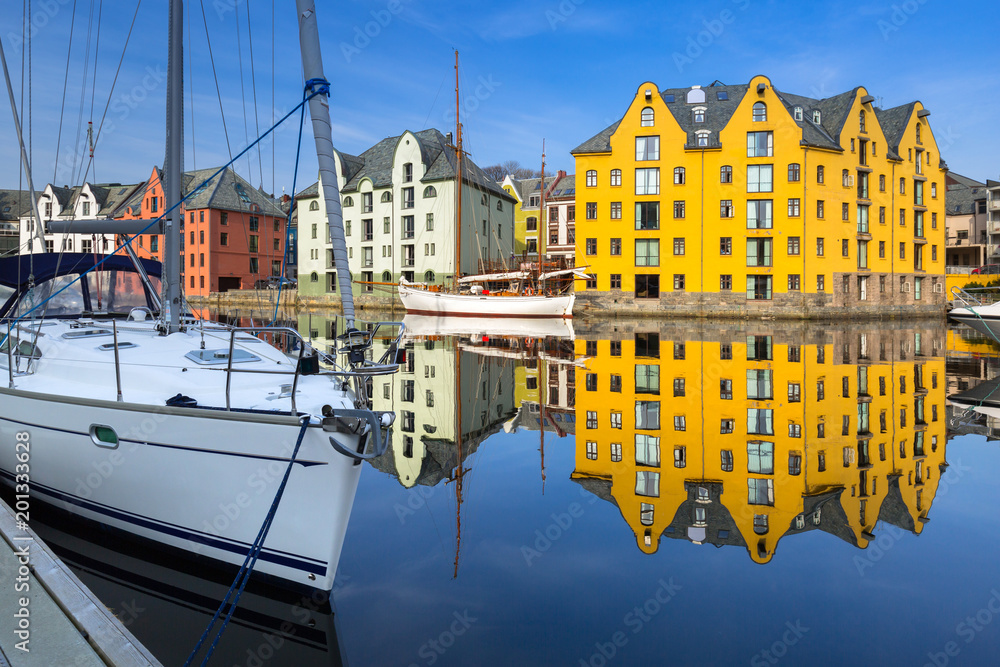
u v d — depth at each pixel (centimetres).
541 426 857
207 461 411
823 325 3142
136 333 568
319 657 326
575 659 319
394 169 4731
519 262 4766
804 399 1030
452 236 4497
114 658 251
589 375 1315
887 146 4159
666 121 3903
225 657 329
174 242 547
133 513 454
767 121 3778
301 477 390
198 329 593
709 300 3872
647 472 643
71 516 496
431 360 1573
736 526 500
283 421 383
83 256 641
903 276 4244
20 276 588
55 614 290
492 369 1411
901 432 801
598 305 4034
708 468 653
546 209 5681
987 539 470
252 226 5441
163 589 409
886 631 345
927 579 408
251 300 5103
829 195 3825
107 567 435
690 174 3878
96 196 6078
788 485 595
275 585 411
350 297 452
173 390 451
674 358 1628
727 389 1136
